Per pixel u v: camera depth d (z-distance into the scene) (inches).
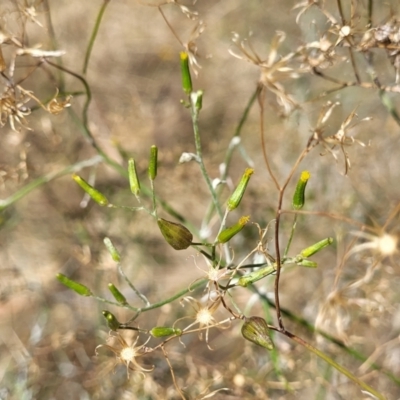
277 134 23.0
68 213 21.8
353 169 21.4
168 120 23.9
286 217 21.6
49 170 22.0
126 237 22.0
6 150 21.6
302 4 17.9
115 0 25.0
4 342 21.4
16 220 21.7
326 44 17.9
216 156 23.1
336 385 19.8
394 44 17.8
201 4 25.7
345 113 21.9
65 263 21.6
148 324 21.1
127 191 22.2
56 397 20.7
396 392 20.1
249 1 25.2
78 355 20.7
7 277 21.1
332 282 20.6
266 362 20.1
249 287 18.7
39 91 23.0
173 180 21.7
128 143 22.9
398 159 21.7
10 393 20.7
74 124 22.5
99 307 20.9
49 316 21.5
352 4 17.7
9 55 21.5
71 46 24.5
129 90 24.5
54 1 24.5
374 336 20.3
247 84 24.4
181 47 25.2
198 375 19.8
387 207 21.2
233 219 21.7
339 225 21.1
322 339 19.8
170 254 22.4
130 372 19.6
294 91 22.5
